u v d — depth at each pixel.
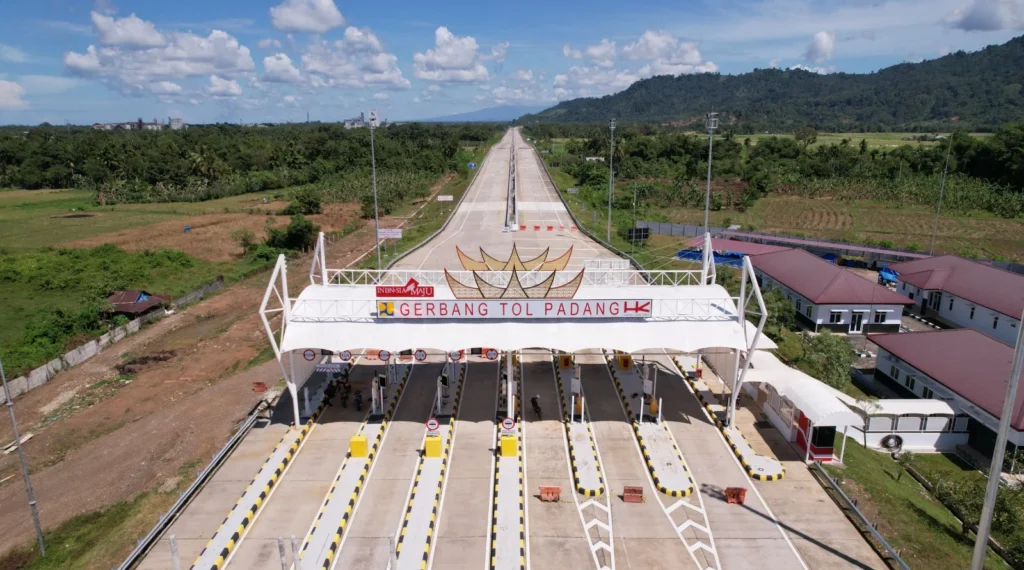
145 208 101.94
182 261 63.78
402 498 23.77
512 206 93.06
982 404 28.78
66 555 22.08
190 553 20.81
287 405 31.52
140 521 23.22
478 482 24.70
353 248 72.62
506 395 31.11
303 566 19.83
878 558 20.48
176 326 48.06
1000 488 23.73
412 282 28.58
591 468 25.42
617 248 65.50
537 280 33.84
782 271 51.72
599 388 33.22
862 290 44.38
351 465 25.81
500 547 20.55
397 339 27.56
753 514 22.73
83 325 44.38
